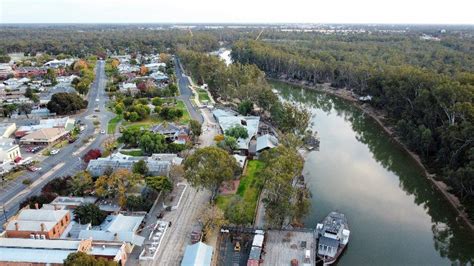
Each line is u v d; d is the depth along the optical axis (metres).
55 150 185.75
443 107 184.12
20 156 178.25
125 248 107.75
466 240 124.81
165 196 139.62
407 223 132.50
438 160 176.25
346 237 116.56
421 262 112.12
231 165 134.75
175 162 158.25
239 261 106.31
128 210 129.50
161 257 107.00
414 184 163.75
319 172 170.62
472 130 152.75
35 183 152.25
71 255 86.94
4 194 144.00
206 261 101.06
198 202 136.38
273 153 143.88
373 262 111.31
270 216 116.44
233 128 195.25
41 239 105.31
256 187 148.50
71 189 138.75
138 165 146.88
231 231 118.31
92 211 120.69
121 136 199.12
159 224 120.69
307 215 132.50
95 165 152.25
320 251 110.69
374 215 136.12
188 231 119.31
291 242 111.50
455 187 150.62
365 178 166.38
